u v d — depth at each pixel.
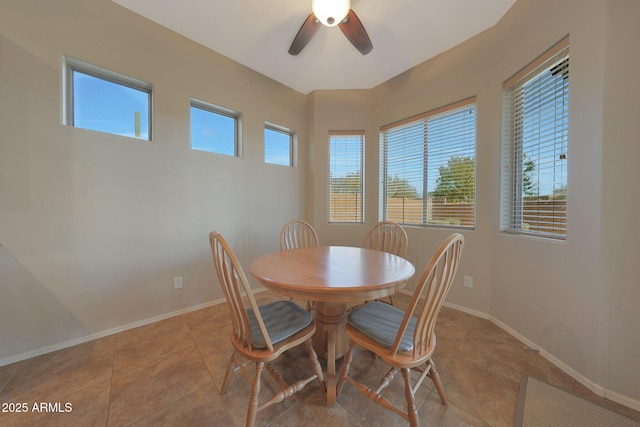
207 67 2.33
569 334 1.41
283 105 2.99
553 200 1.62
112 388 1.29
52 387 1.29
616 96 1.21
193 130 2.36
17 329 1.51
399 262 1.49
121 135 1.88
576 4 1.37
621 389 1.20
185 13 1.91
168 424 1.08
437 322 2.04
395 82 2.80
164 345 1.70
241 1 1.79
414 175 2.73
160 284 2.08
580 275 1.35
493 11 1.87
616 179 1.21
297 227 2.89
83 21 1.71
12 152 1.48
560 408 1.17
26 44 1.51
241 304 1.02
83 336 1.73
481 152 2.13
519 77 1.81
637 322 1.17
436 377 1.17
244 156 2.65
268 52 2.37
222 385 1.25
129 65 1.89
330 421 1.10
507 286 1.90
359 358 1.57
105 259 1.82
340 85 3.00
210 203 2.39
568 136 1.42
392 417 1.13
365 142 3.11
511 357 1.56
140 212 1.97
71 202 1.68
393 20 1.93
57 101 1.62
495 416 1.12
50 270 1.61
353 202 3.20
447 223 2.45
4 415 1.12
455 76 2.28
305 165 3.24
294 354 1.60
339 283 1.10
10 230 1.49
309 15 1.76
